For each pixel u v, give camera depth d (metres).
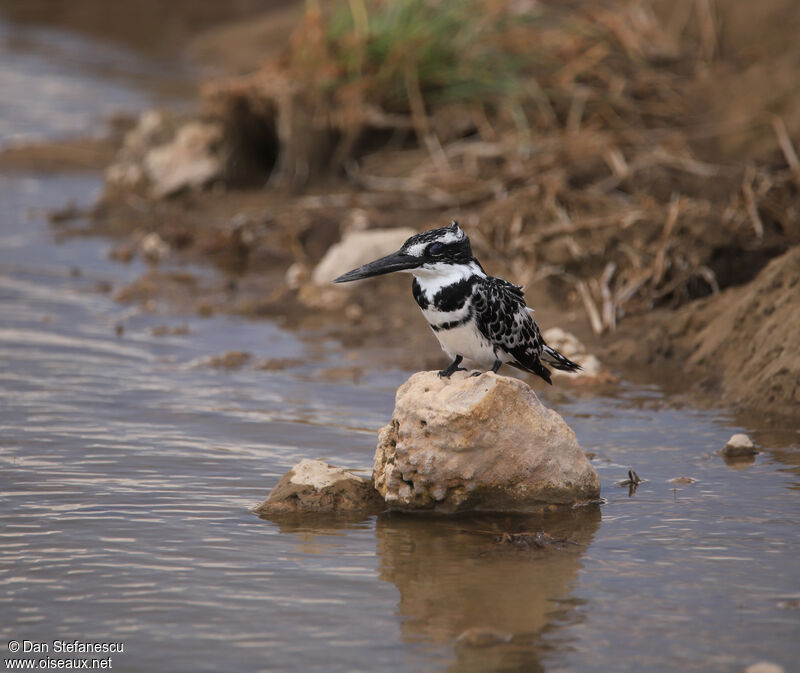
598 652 6.52
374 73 21.67
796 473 9.65
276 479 9.65
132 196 21.94
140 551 8.02
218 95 21.69
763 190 16.67
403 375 13.09
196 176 21.44
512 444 8.88
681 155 18.59
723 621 6.89
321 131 21.09
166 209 21.03
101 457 10.11
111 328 15.01
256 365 13.44
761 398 11.60
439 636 6.74
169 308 16.02
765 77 20.00
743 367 12.27
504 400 8.80
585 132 19.80
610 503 9.09
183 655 6.52
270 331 15.01
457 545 8.25
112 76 36.31
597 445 10.56
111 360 13.50
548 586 7.45
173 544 8.16
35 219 21.28
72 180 24.62
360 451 10.43
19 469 9.73
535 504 9.05
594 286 15.15
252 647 6.61
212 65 38.44
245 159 21.91
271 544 8.21
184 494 9.23
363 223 17.89
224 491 9.34
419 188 19.36
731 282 15.08
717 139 19.31
